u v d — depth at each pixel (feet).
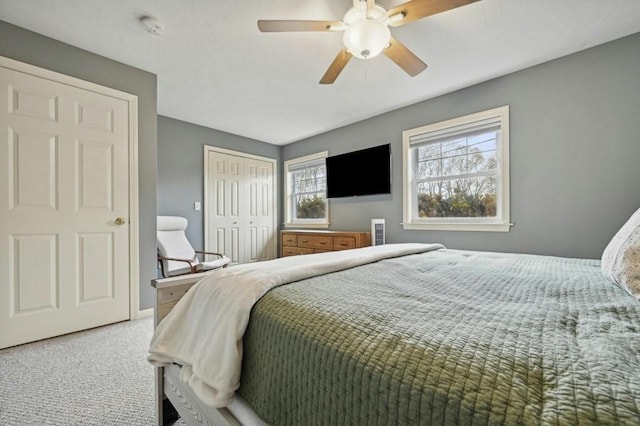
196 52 7.59
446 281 3.51
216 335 2.81
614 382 1.37
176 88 9.68
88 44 7.17
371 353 1.87
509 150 8.86
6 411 4.33
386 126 12.02
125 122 8.03
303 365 2.19
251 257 15.31
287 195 16.65
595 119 7.48
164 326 3.49
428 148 11.10
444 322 2.15
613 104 7.24
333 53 7.72
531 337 1.87
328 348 2.06
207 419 3.03
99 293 7.55
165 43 7.19
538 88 8.31
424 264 4.66
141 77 8.36
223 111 11.80
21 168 6.49
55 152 6.93
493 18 6.36
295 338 2.30
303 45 7.36
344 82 9.34
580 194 7.72
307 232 13.58
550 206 8.18
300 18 6.38
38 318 6.68
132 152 8.13
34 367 5.56
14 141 6.41
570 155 7.84
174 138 12.62
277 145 16.85
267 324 2.57
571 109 7.80
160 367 3.84
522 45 7.36
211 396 2.61
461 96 9.86
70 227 7.13
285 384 2.31
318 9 6.12
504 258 5.39
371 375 1.77
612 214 7.29
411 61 6.41
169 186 12.45
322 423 2.00
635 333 1.94
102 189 7.62
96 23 6.43
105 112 7.69
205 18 6.34
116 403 4.53
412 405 1.56
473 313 2.34
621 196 7.17
